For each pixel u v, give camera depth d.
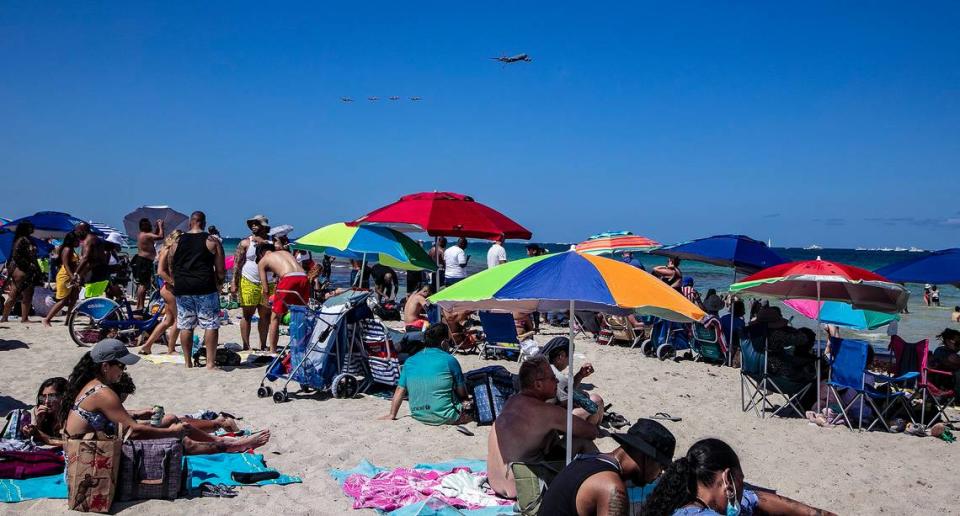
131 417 5.91
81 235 14.01
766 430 8.65
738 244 12.69
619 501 3.85
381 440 7.51
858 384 8.77
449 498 5.75
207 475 6.11
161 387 9.37
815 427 8.83
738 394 10.50
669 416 9.03
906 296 9.14
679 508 3.53
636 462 4.22
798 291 9.83
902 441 8.38
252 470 6.27
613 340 14.71
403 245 11.21
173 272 10.31
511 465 5.36
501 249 16.81
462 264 16.80
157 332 11.26
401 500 5.73
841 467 7.35
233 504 5.64
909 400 9.04
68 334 12.92
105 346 5.85
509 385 8.26
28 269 14.01
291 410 8.52
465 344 13.11
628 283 5.09
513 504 5.64
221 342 12.84
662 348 13.01
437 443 7.48
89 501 5.29
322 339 9.05
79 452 5.28
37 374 9.82
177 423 6.71
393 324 16.19
